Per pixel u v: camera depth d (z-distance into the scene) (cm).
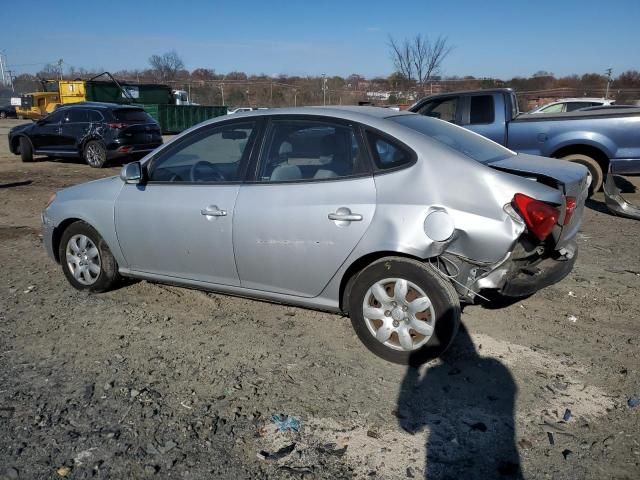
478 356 383
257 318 448
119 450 288
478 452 286
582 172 398
